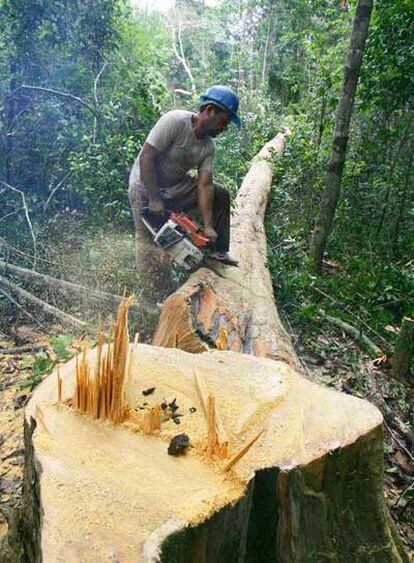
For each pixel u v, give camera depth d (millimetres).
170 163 3740
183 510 1319
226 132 9047
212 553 1413
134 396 1774
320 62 7250
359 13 4582
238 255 4211
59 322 4238
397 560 1879
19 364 3730
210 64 15234
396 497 2906
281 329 3303
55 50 6242
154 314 4008
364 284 5031
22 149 5914
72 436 1569
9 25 5891
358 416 1738
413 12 5332
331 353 4145
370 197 6746
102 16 6383
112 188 5273
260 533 1655
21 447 2957
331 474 1646
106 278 4617
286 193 6812
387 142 6691
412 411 3664
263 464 1535
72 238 5203
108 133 5719
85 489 1345
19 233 5125
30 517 1619
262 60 15750
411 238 5969
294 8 10250
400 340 3895
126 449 1546
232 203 5094
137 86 5895
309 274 5020
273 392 1820
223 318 3094
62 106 6188
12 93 5730
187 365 1951
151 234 3979
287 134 8922
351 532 1775
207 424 1646
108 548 1183
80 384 1668
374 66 5711
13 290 4473
